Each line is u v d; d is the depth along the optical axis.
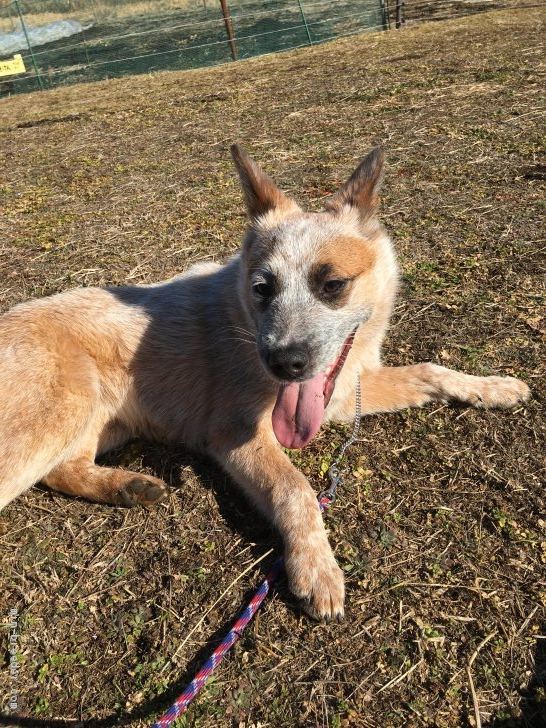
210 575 0.48
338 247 0.53
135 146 1.52
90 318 0.62
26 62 3.28
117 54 3.21
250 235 0.59
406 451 0.56
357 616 0.43
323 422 0.62
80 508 0.56
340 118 1.48
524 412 0.58
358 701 0.39
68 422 0.56
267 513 0.51
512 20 2.56
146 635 0.44
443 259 0.82
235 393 0.59
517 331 0.68
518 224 0.88
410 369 0.62
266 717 0.39
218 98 1.92
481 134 1.22
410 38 2.47
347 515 0.51
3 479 0.53
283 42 2.99
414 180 1.06
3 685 0.42
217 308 0.63
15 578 0.49
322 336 0.51
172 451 0.63
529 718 0.37
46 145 1.65
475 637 0.41
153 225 1.03
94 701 0.41
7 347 0.57
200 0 4.03
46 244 1.00
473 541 0.47
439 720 0.37
